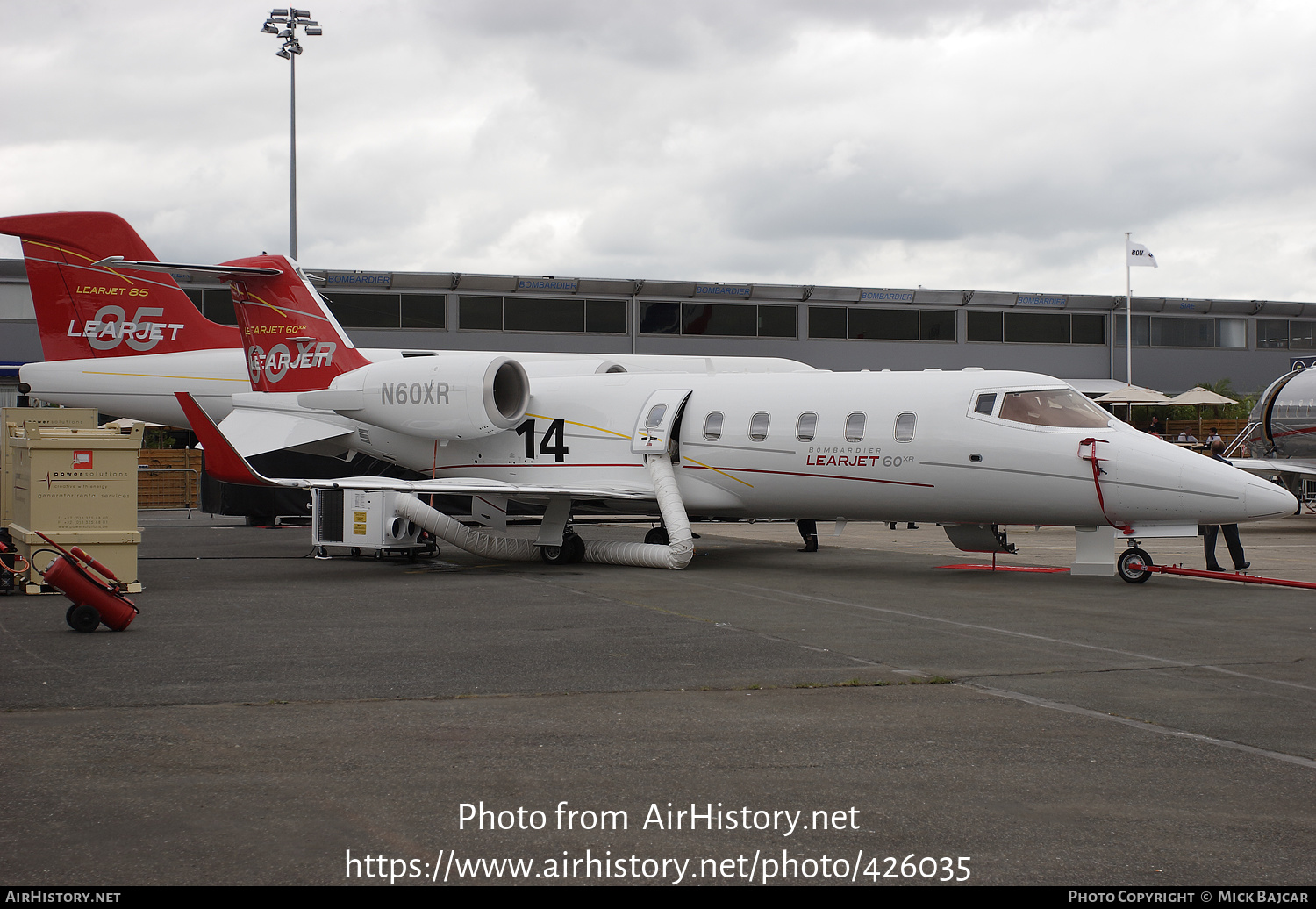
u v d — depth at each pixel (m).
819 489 16.36
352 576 15.67
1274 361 54.41
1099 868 4.52
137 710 7.17
